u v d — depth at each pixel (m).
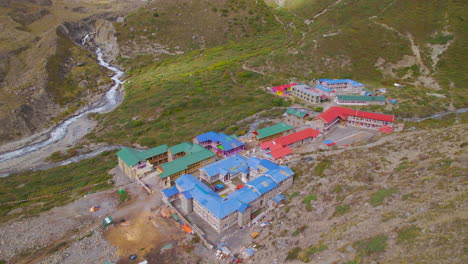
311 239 51.97
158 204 73.31
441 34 179.50
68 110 152.25
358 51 177.25
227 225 63.38
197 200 66.56
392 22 195.88
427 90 146.38
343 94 140.50
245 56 194.62
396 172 62.78
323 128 100.94
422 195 51.53
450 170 55.88
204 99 146.00
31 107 142.00
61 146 120.50
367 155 74.06
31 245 62.88
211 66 184.25
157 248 59.66
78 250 60.06
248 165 82.00
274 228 60.34
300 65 172.50
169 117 134.75
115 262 56.66
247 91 152.75
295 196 67.75
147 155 89.56
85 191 82.19
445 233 41.41
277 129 103.50
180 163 83.62
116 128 129.62
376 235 45.78
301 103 133.62
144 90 163.25
